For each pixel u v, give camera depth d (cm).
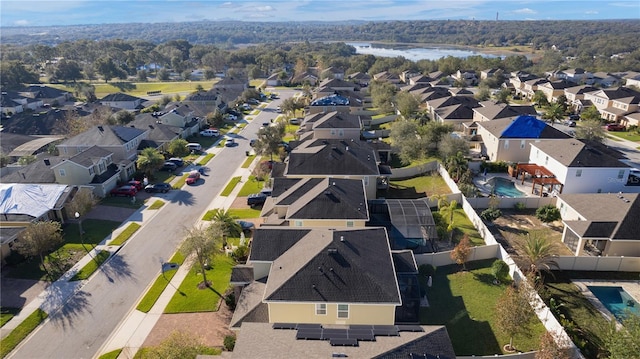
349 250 3086
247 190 5969
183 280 3834
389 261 3142
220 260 4131
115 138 6819
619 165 5216
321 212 4000
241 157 7550
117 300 3594
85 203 4900
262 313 2958
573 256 3741
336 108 9519
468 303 3406
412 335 2455
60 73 16362
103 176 5897
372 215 4631
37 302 3578
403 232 4222
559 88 12275
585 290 3497
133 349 3030
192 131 9031
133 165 6669
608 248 3894
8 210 4734
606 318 3170
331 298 2758
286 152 6881
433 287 3622
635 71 17150
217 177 6544
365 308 2781
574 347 2684
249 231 4697
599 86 13662
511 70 18325
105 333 3206
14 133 9100
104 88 15775
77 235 4694
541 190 5416
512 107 7812
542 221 4716
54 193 5034
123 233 4728
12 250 4194
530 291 2998
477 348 2934
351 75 16288
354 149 5691
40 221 4575
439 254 3897
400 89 12794
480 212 4959
